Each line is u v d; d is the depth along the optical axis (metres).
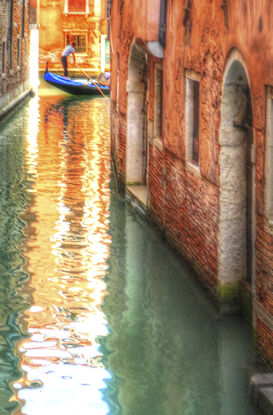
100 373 6.14
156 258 9.02
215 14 7.09
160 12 9.38
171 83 9.09
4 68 23.14
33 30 30.17
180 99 8.62
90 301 7.67
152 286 8.08
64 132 19.22
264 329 6.08
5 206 11.32
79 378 6.04
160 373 6.15
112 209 11.40
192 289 7.97
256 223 6.18
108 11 15.95
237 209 7.06
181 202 8.72
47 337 6.80
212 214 7.39
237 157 6.99
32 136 18.38
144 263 8.83
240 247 7.12
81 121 21.58
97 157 15.69
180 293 7.86
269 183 5.86
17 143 17.22
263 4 5.70
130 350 6.56
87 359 6.38
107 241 9.71
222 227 7.09
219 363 6.30
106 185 13.07
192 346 6.64
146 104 11.86
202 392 5.82
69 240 9.70
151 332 6.93
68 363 6.29
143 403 5.66
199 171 7.87
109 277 8.36
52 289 7.97
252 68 6.02
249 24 6.06
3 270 8.51
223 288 7.19
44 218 10.72
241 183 7.02
